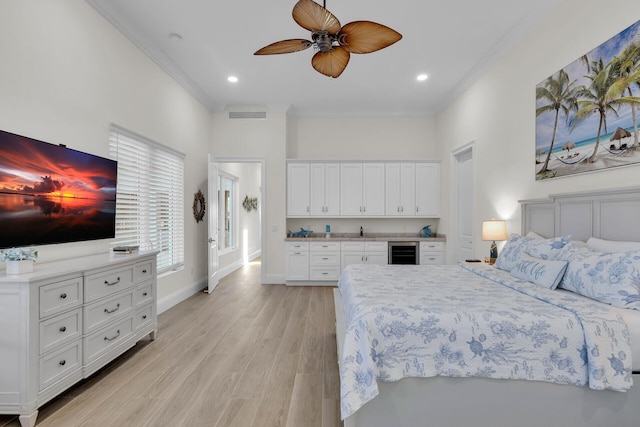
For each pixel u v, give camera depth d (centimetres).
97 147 287
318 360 269
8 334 177
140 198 359
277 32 338
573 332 161
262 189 562
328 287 541
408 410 164
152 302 305
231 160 556
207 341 310
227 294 493
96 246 286
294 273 551
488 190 396
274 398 213
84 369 218
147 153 371
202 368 254
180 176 451
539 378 160
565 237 245
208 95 514
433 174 564
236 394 218
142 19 314
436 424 165
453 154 509
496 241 376
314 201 569
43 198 217
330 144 602
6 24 205
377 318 169
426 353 164
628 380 155
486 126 401
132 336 272
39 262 228
